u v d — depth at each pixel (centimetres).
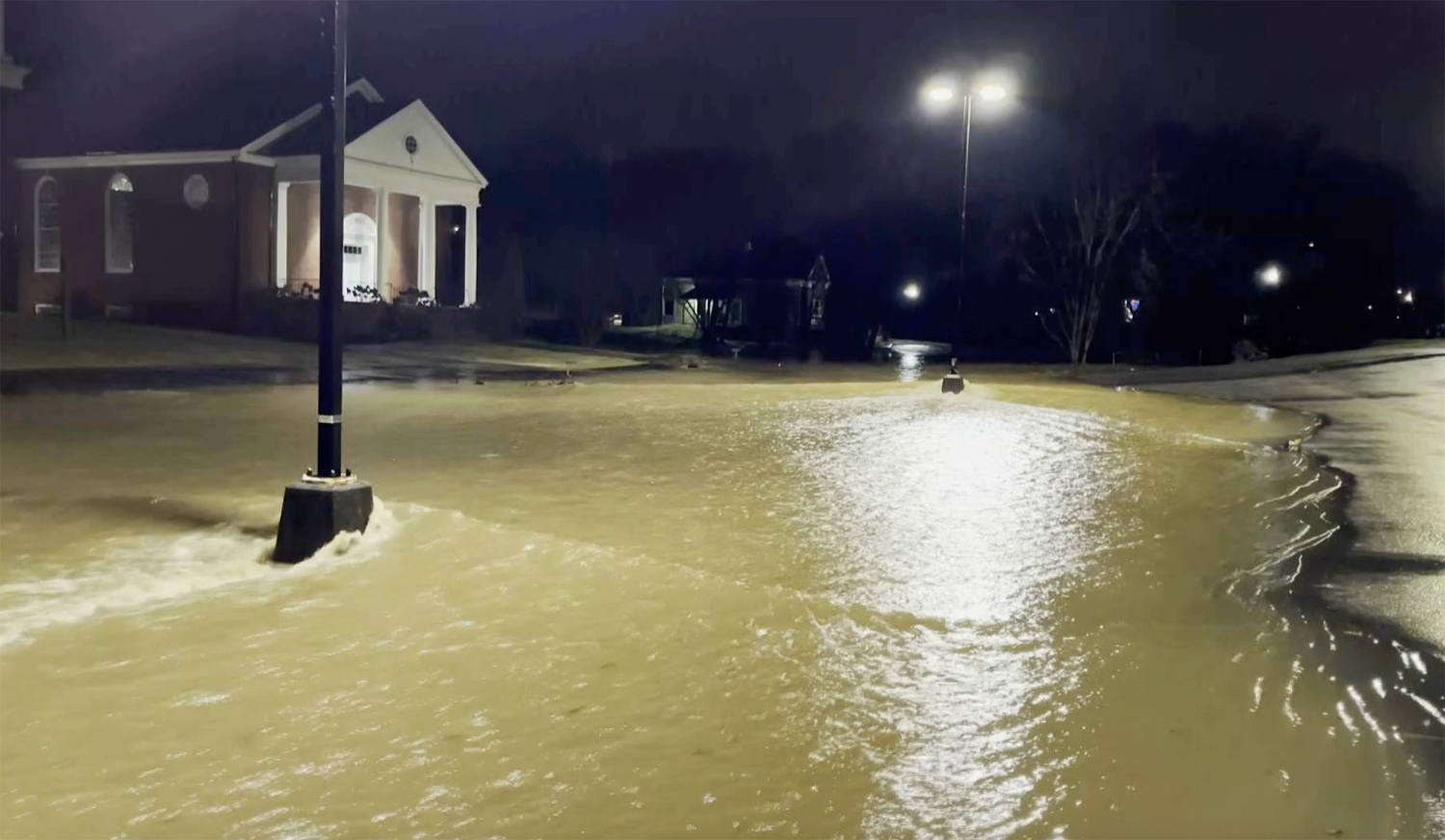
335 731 561
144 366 2819
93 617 720
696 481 1331
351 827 466
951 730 594
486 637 711
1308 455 1767
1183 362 5328
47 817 468
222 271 3869
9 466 1325
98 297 4034
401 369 3231
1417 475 1559
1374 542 1110
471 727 573
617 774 525
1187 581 936
